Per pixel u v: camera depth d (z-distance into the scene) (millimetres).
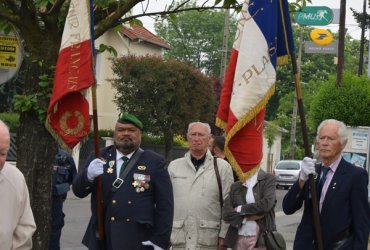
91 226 6395
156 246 6285
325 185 6129
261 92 6105
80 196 6316
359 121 19500
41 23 6676
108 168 6312
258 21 6117
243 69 6109
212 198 7383
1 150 4824
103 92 34844
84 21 5816
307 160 6027
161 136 30094
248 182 7391
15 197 5168
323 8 22484
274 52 6195
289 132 66500
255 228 7316
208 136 7496
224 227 7383
